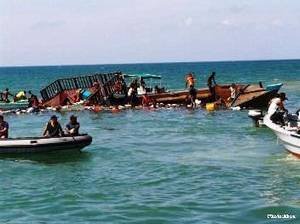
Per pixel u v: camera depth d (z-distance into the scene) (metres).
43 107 47.47
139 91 47.69
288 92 65.25
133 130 32.94
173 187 17.23
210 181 17.95
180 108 44.94
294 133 20.72
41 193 16.72
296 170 19.31
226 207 14.64
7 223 13.53
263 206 14.64
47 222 13.59
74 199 15.87
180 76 142.12
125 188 17.23
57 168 20.94
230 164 20.83
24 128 35.06
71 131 23.97
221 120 36.41
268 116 23.45
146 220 13.59
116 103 46.59
